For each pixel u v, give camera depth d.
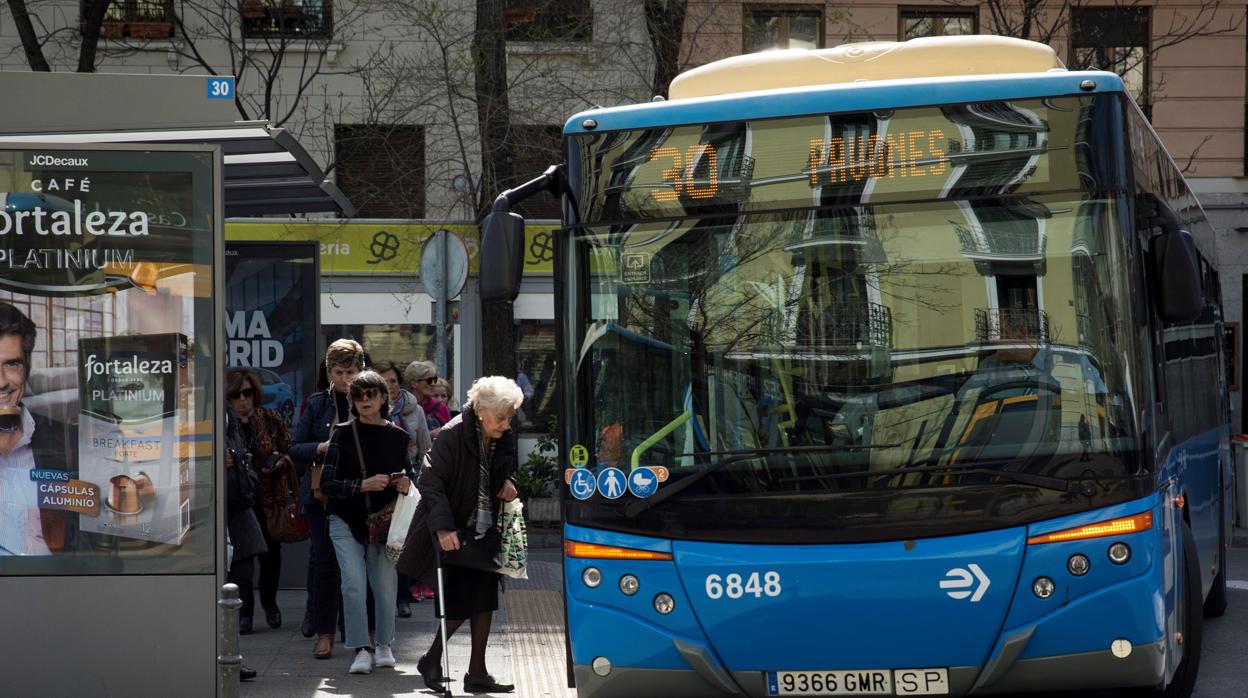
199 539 6.86
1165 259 6.25
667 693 6.18
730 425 6.27
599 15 21.22
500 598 12.22
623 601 6.21
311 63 22.11
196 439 6.86
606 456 6.34
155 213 6.82
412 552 7.85
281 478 9.73
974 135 6.33
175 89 7.03
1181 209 9.17
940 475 6.04
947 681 5.97
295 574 11.97
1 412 6.76
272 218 21.88
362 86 22.06
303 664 8.69
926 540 6.00
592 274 6.53
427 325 22.16
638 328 6.45
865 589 6.00
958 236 6.28
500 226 6.50
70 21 21.75
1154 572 5.96
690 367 6.36
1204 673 8.48
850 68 6.91
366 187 21.56
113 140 7.45
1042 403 6.07
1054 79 6.31
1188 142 24.36
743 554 6.10
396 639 9.84
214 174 6.85
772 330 6.33
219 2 21.11
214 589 6.86
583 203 6.60
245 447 9.69
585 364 6.46
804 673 6.05
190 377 6.85
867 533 6.04
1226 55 24.34
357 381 8.26
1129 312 6.10
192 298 6.84
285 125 21.97
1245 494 18.67
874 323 6.26
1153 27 24.09
